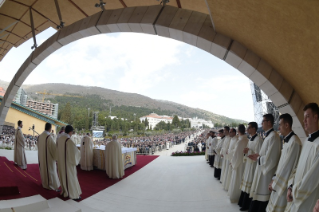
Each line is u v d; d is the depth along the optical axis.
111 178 7.93
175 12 5.90
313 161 2.42
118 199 5.62
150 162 12.32
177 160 13.23
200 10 7.84
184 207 5.01
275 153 3.75
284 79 5.11
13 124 25.59
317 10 3.04
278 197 3.16
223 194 6.06
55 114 86.81
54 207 4.04
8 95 11.65
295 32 3.78
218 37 5.29
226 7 4.17
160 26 5.93
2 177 5.59
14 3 10.02
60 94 180.38
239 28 4.64
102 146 10.58
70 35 8.47
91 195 5.84
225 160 7.25
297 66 4.47
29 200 4.07
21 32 12.93
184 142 43.44
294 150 3.06
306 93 4.91
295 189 2.45
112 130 66.25
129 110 174.75
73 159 5.22
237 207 4.91
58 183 6.02
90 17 7.83
